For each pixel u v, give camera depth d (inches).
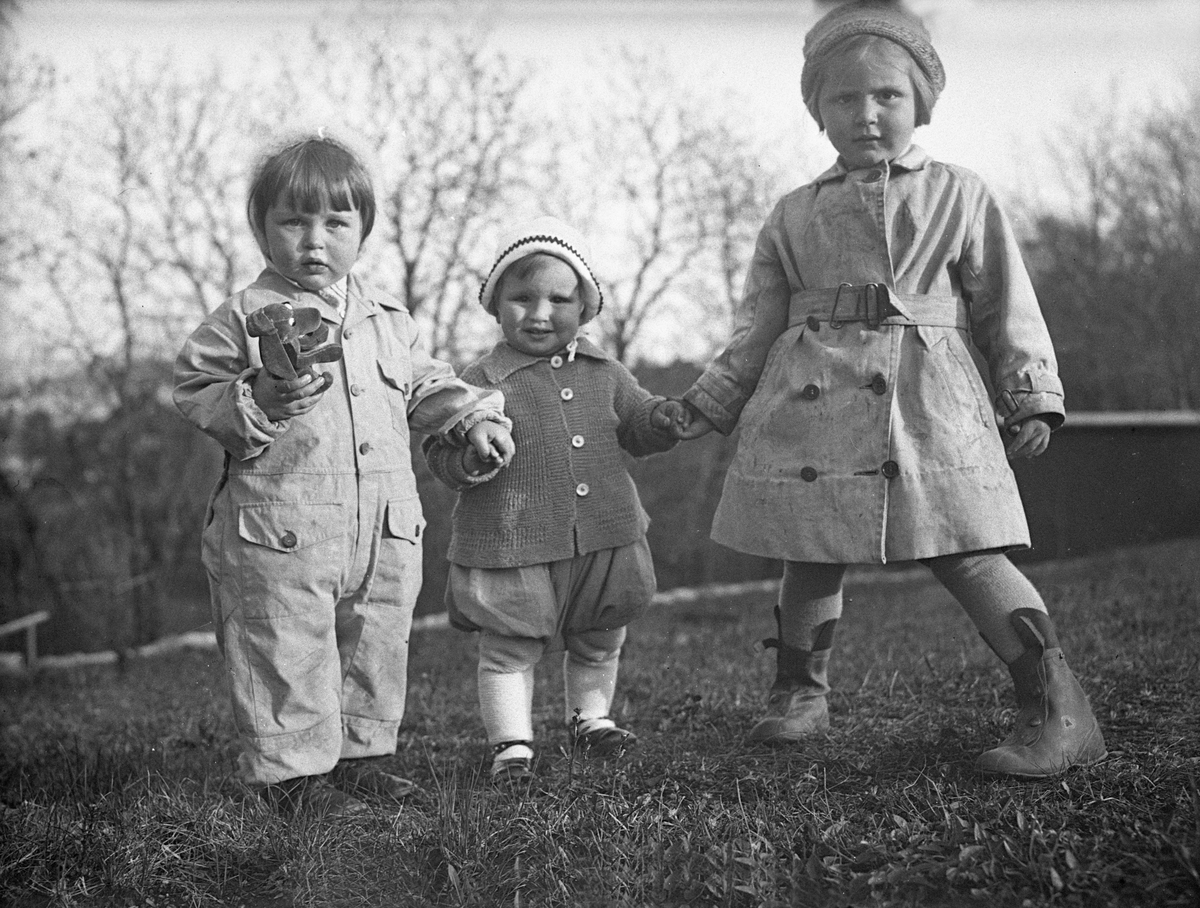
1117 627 227.6
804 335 142.3
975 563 134.5
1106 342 500.1
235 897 108.7
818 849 104.0
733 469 146.5
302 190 134.3
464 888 102.7
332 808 127.2
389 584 138.3
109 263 582.6
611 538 148.5
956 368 136.9
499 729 144.7
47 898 109.0
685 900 98.5
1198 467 493.7
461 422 140.6
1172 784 116.1
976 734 140.5
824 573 145.9
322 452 131.7
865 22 138.9
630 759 142.7
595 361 156.3
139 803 132.1
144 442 647.8
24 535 599.5
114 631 608.1
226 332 134.4
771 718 147.4
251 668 129.9
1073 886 92.9
